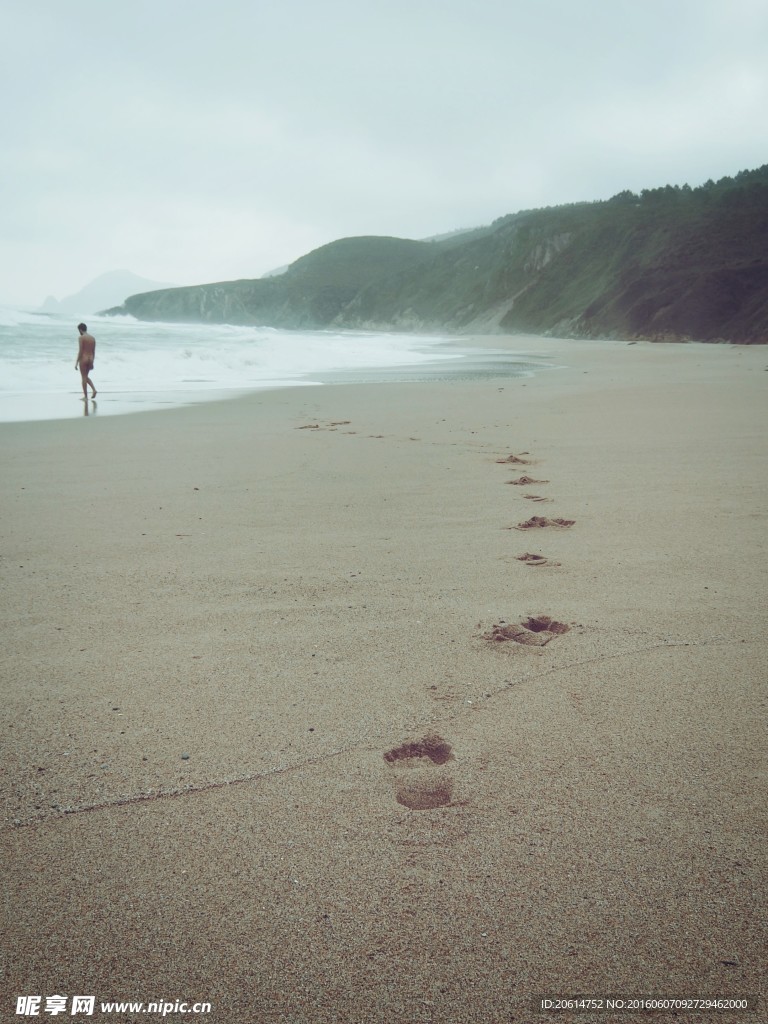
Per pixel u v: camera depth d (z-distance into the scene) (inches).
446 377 694.5
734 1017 48.5
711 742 80.0
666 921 56.0
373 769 76.0
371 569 139.3
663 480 214.5
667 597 122.0
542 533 162.4
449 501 193.5
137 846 64.8
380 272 6240.2
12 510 188.1
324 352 1075.9
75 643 107.2
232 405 449.1
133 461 259.4
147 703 89.8
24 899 58.8
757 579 129.5
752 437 291.4
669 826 66.6
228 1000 50.2
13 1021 48.4
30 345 823.1
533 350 1381.6
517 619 114.3
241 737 82.1
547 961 52.7
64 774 75.5
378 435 315.3
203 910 57.5
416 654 102.7
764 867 61.2
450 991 50.4
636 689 91.7
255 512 184.5
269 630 111.6
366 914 56.8
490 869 61.4
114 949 54.2
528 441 292.2
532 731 82.7
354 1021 48.5
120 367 697.0
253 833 66.3
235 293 6053.2
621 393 493.4
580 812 68.6
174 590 128.8
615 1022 48.2
